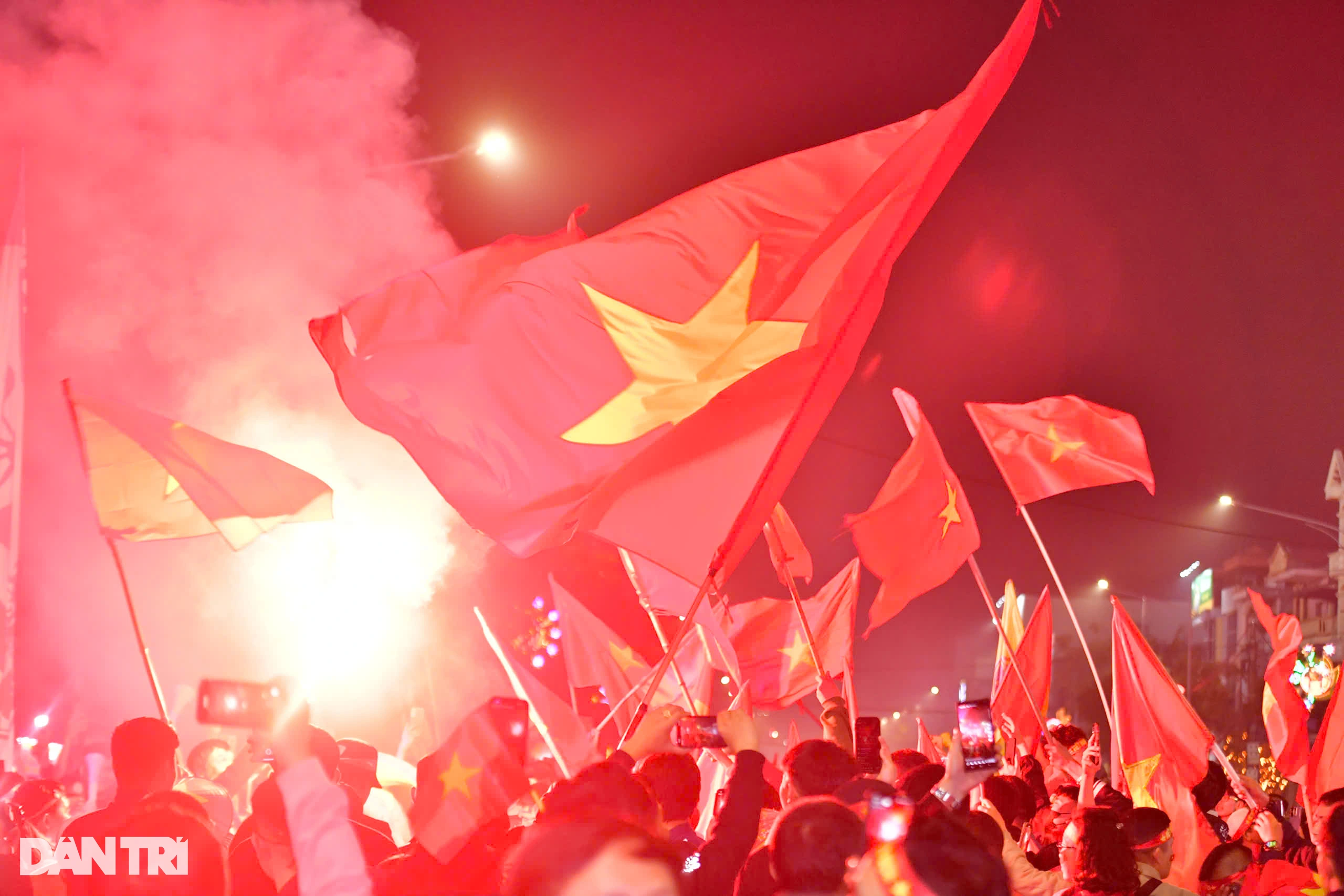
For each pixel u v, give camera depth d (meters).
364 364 6.40
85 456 6.84
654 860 2.64
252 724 2.85
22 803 6.78
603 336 6.46
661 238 6.59
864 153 6.60
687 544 5.39
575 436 6.29
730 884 3.82
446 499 6.21
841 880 3.16
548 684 8.43
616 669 8.49
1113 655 8.82
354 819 5.16
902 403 9.36
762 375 5.61
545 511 6.20
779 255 6.52
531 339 6.46
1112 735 8.77
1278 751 8.76
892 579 9.12
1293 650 8.87
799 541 9.35
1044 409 10.11
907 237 5.77
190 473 6.79
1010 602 11.27
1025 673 10.09
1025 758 7.96
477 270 6.72
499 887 4.23
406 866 4.25
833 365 5.65
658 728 4.55
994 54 5.68
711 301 6.48
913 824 2.89
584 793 3.55
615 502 5.49
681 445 5.54
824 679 6.07
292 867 4.46
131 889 4.36
